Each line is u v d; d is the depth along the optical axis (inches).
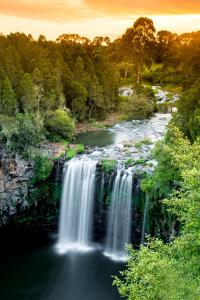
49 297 1481.3
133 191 1755.7
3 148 1868.8
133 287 712.4
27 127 1879.9
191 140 1587.1
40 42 3403.1
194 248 748.6
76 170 1882.4
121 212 1804.9
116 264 1692.9
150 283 679.7
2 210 1879.9
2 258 1738.4
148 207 1668.3
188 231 805.9
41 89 2395.4
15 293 1512.1
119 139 2379.4
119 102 3321.9
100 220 1886.1
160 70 4950.8
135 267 723.4
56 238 1936.5
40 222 1966.0
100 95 2864.2
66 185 1915.6
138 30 4682.6
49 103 2434.8
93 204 1870.1
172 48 5364.2
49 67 2605.8
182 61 4626.0
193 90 1728.6
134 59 4832.7
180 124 1651.1
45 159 1892.2
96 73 3095.5
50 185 1925.4
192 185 756.0
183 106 1688.0
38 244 1866.4
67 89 2731.3
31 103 2292.1
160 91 4109.3
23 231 1983.3
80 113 2743.6
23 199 1886.1
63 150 2023.9
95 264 1688.0
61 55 3053.6
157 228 1662.2
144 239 1740.9
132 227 1795.0
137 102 3176.7
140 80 4717.0
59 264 1695.4
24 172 1857.8
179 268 738.8
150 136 2468.0
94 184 1854.1
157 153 1497.3
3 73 2300.7
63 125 2268.7
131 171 1771.7
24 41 3134.8
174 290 671.1
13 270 1653.5
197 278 701.9
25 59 2854.3
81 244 1881.2
